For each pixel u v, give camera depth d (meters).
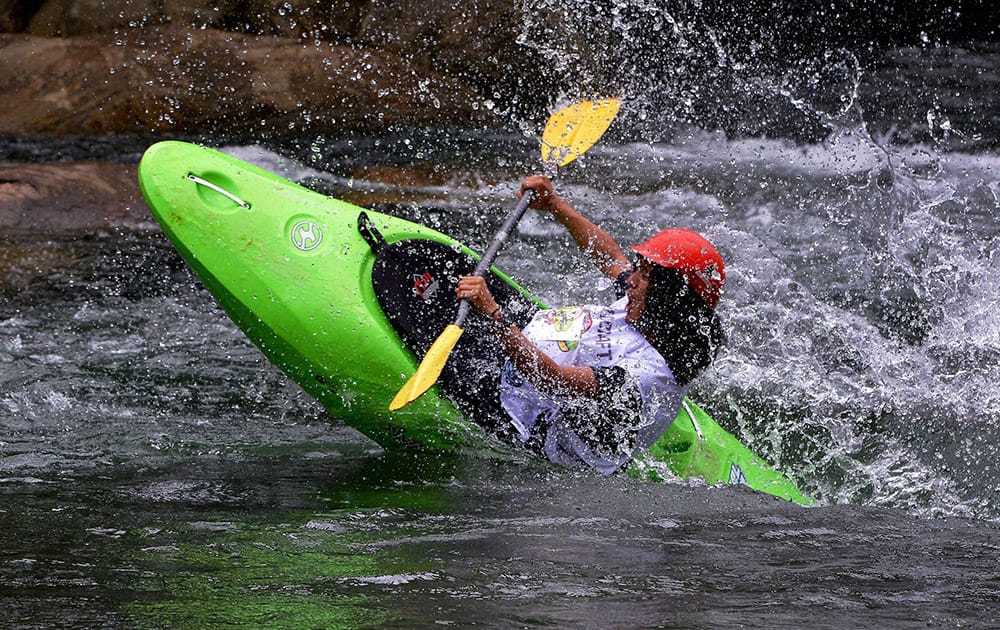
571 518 13.10
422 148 38.72
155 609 9.64
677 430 16.08
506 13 42.19
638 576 11.04
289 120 39.31
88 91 37.41
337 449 16.12
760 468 15.87
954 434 16.81
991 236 29.22
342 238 15.96
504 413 15.16
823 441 16.80
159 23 41.00
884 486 15.19
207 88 38.66
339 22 42.50
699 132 41.34
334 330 15.41
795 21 49.91
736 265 26.80
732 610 10.14
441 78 41.94
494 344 15.53
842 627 9.81
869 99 47.41
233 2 41.66
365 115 40.25
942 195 34.28
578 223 16.66
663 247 14.30
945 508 14.33
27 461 14.96
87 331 22.05
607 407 14.53
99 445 15.90
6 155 34.56
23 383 18.77
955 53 55.62
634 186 35.41
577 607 10.05
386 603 9.95
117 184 30.94
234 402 18.38
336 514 12.92
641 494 14.33
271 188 16.06
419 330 15.48
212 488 13.96
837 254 27.84
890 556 12.10
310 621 9.44
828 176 36.81
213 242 15.48
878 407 17.92
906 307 23.44
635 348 14.60
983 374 19.31
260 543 11.68
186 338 21.97
